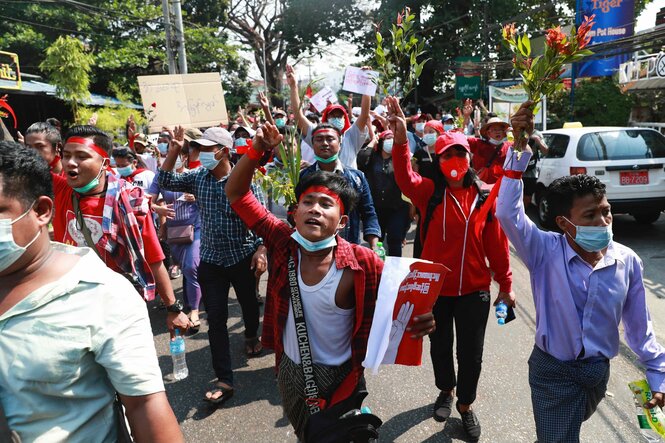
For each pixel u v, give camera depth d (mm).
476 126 9016
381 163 4984
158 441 1251
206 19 26484
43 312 1186
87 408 1244
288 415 2172
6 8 17016
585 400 2164
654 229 7703
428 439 2895
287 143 3295
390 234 5062
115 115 13102
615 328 2111
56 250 1344
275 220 2166
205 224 3496
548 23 20375
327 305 1975
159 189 4672
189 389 3543
